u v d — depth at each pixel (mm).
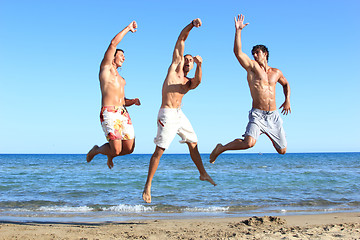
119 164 47938
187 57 6461
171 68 6391
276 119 6504
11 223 8766
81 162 56219
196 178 23094
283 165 45531
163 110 6340
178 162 55656
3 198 14141
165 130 6312
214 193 15641
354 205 12422
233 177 24422
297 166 42719
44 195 15109
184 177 24000
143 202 13070
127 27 6332
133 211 11289
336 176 25562
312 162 57375
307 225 8180
